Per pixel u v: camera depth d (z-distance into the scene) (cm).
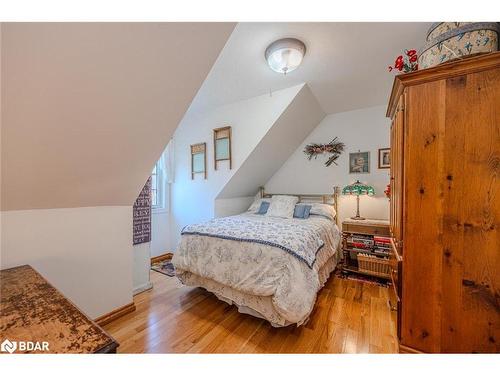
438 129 120
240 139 311
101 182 171
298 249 186
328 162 346
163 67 128
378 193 307
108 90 121
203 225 255
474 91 111
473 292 114
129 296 209
